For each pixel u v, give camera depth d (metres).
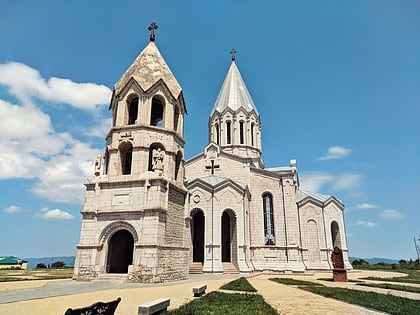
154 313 10.55
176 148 28.05
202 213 43.91
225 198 40.38
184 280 25.19
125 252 27.41
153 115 32.25
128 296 15.55
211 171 47.41
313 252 43.94
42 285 20.31
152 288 18.95
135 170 25.27
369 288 21.19
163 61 30.89
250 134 53.97
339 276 26.69
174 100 28.67
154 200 23.61
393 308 12.62
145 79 28.02
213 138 55.41
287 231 42.78
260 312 11.34
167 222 24.33
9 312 11.30
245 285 21.56
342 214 49.84
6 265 55.19
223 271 36.50
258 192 45.44
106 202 24.75
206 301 13.87
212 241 37.84
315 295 17.12
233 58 63.66
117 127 26.77
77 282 22.05
